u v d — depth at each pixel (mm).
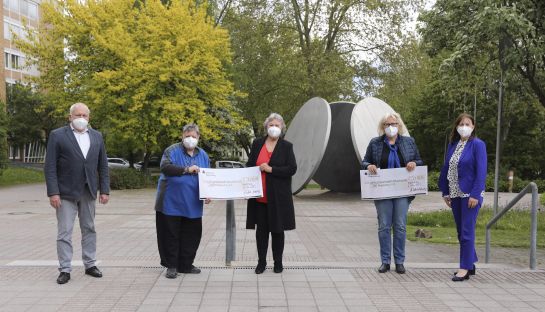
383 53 27750
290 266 6727
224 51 25953
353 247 8781
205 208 15516
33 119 45906
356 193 22031
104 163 6316
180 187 6109
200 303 5078
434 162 41844
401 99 28031
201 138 25984
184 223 6320
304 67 27719
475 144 6055
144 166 27391
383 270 6406
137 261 7242
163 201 6117
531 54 9758
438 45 12094
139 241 9188
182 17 24453
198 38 24031
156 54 24250
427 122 37281
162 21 24156
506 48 9492
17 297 5242
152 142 25109
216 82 26047
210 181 6105
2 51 41750
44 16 25891
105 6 25172
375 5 26453
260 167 6172
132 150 31953
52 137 5949
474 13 10219
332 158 21062
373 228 11398
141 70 23438
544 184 27312
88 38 24906
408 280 6035
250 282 5906
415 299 5254
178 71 23359
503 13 8703
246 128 34031
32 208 15734
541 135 33750
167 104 23406
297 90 29078
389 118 6410
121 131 24797
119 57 23953
